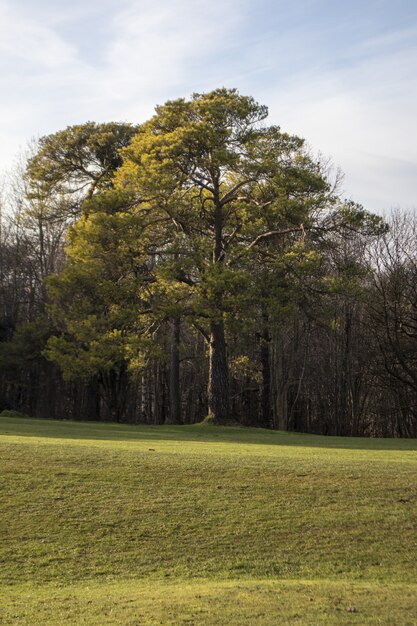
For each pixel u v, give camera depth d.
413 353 50.69
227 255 38.06
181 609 11.64
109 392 53.94
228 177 41.28
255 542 15.69
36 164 49.03
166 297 37.84
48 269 58.03
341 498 17.84
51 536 15.86
